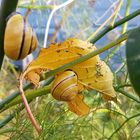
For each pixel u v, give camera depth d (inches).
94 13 18.6
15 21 5.9
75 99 6.8
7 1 6.1
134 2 18.1
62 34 18.9
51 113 11.7
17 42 5.9
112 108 12.9
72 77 6.3
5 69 17.5
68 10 16.4
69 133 11.9
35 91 7.0
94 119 12.9
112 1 15.2
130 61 4.6
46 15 17.0
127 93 9.3
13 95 7.3
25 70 6.3
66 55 6.4
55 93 6.4
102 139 13.0
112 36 18.4
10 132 10.6
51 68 6.4
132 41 4.7
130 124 13.4
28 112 5.6
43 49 6.4
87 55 6.1
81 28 18.2
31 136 10.5
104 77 6.6
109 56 12.1
